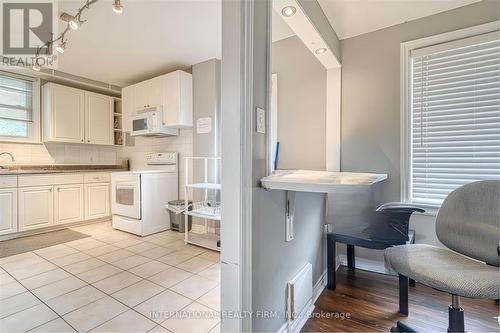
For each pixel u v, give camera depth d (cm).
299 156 261
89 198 378
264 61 123
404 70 217
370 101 231
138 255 256
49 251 267
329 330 147
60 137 357
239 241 107
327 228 214
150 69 348
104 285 194
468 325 149
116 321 152
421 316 158
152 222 330
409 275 121
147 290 187
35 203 321
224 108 111
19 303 170
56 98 354
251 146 111
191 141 361
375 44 229
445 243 145
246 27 108
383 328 148
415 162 217
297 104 262
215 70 313
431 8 198
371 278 212
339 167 241
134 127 364
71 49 285
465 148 198
